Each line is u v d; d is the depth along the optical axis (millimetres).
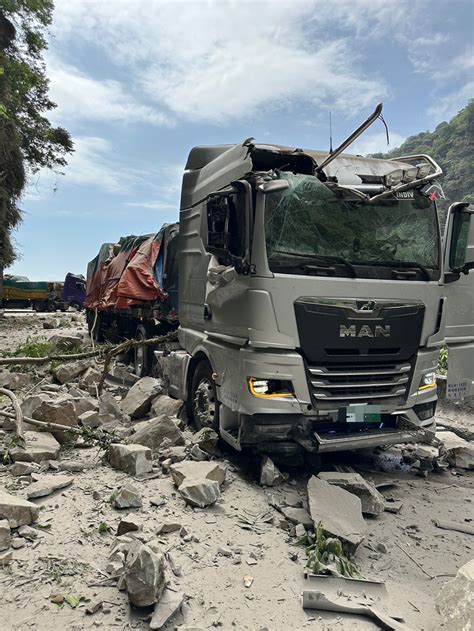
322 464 5441
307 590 3096
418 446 6262
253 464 5359
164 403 6590
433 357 5238
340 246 4836
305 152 5168
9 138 18484
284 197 4703
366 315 4770
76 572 3164
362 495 4383
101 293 12953
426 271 5125
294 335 4586
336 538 3643
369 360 4848
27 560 3260
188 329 6609
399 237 5082
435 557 3781
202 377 6047
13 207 19422
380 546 3842
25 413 6117
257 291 4590
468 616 2807
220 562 3436
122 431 5828
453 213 5609
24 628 2682
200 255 6137
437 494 4980
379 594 3211
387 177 4863
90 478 4684
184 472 4566
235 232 4988
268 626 2840
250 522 4035
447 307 5852
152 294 8688
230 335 5109
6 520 3539
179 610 2904
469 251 5695
